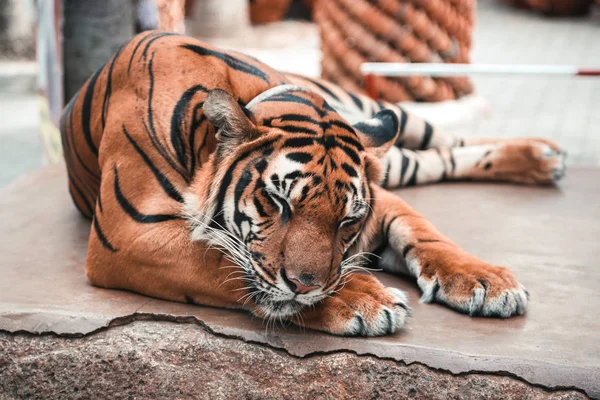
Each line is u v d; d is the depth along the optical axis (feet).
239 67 17.21
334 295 15.61
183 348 15.62
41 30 33.09
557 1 90.84
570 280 18.48
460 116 44.80
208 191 15.26
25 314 16.12
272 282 14.46
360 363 15.16
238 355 15.51
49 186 24.80
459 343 15.30
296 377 15.31
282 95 15.90
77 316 16.02
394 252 18.47
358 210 15.01
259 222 14.61
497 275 16.46
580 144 43.21
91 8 29.43
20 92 63.77
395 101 43.42
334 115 15.58
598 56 68.23
